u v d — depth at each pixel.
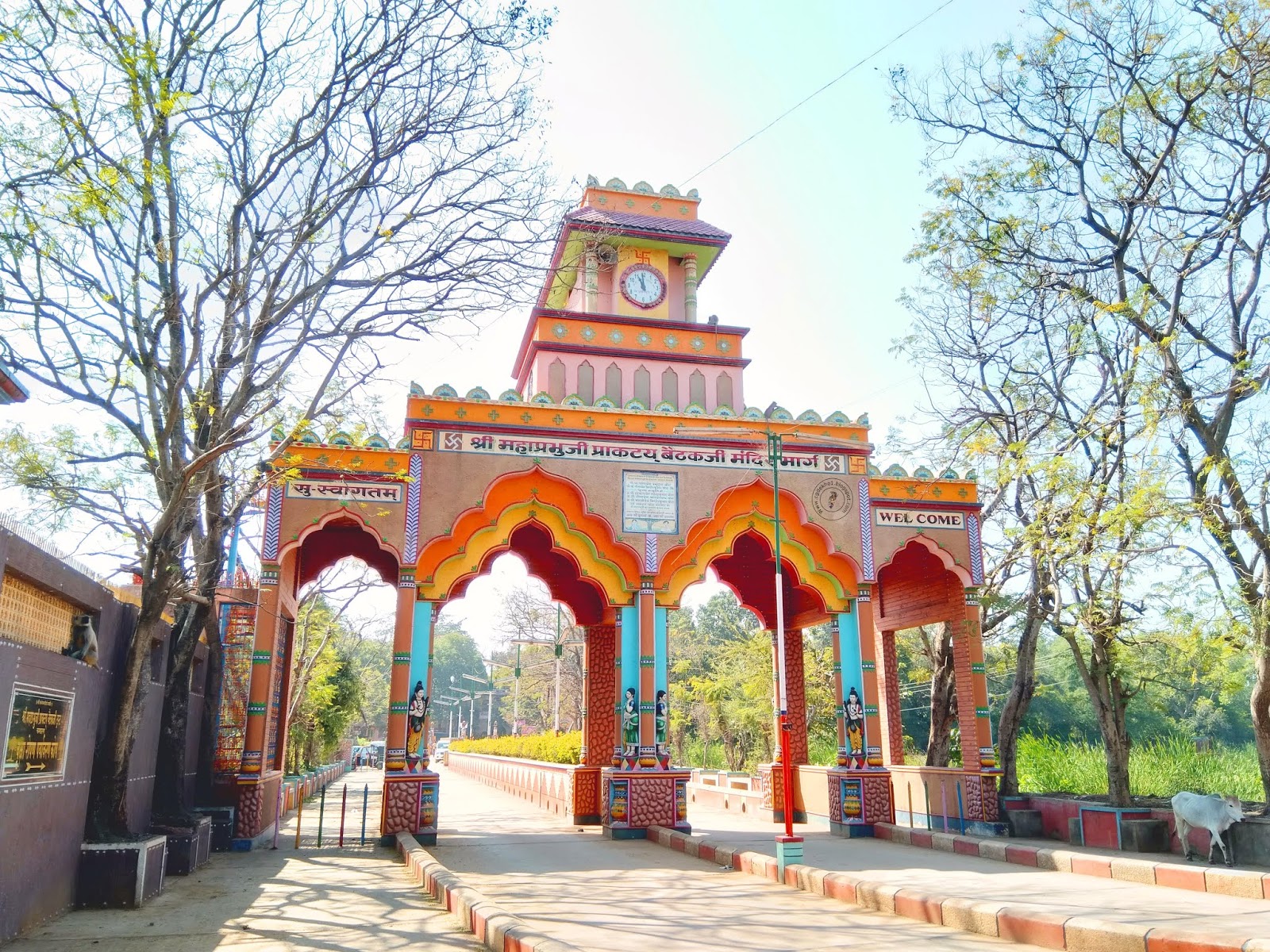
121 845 9.20
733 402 19.06
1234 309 13.46
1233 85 13.35
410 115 11.58
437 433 15.04
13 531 7.69
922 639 19.08
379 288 11.59
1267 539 12.17
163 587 9.85
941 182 16.48
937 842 13.91
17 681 7.38
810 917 8.86
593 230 18.84
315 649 28.12
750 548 20.03
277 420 13.49
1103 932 7.27
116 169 8.91
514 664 53.88
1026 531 14.56
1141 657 16.08
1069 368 16.59
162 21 10.41
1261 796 16.14
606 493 15.55
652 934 7.93
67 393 9.90
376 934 7.91
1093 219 15.06
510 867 12.15
